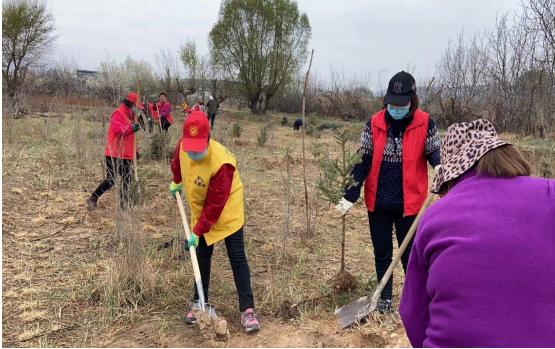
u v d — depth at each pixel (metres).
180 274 4.27
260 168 9.95
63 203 6.60
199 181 3.28
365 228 6.12
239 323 3.62
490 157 1.63
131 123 6.09
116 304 3.72
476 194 1.59
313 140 16.47
